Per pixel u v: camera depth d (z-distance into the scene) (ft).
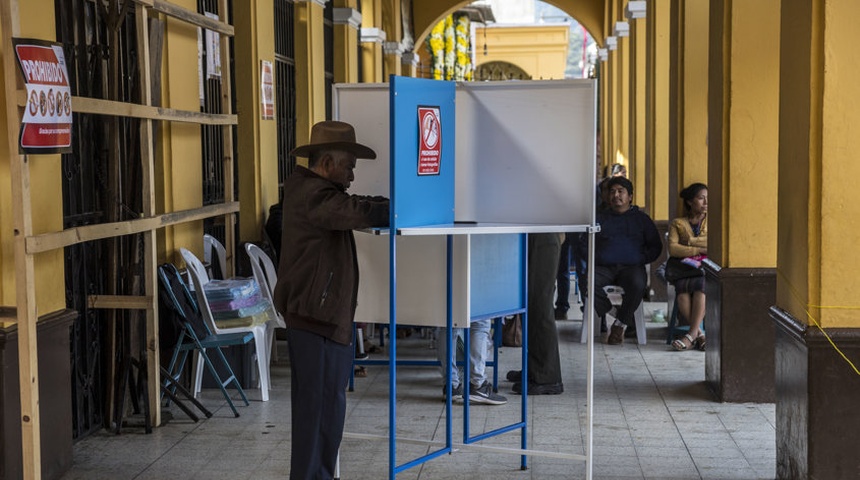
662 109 42.88
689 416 22.99
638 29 49.93
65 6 20.30
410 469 18.92
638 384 26.27
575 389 25.62
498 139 17.21
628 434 21.47
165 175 23.91
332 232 15.88
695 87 32.96
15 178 15.94
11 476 17.06
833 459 16.75
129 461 19.53
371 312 17.44
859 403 16.65
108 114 19.71
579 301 41.24
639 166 50.24
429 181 16.37
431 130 16.29
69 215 20.29
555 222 16.89
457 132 17.44
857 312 16.66
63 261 18.88
